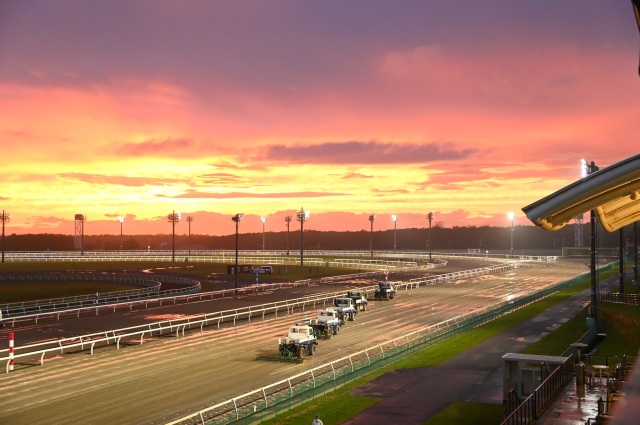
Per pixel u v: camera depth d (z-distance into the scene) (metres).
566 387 27.59
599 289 88.62
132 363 44.88
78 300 82.38
